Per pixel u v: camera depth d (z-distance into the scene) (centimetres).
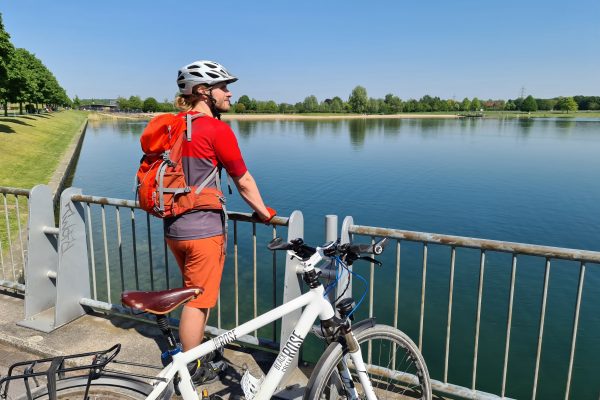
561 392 602
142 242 1155
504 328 795
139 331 361
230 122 13050
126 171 2948
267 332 680
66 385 189
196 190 227
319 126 10700
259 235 1350
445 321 817
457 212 1959
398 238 274
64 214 363
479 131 8638
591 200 2119
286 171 3228
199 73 232
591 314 858
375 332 228
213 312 804
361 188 2548
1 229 939
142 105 17900
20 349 345
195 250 232
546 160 3812
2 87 3378
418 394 281
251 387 214
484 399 270
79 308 384
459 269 1109
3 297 432
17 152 2553
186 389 188
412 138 6706
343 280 260
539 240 1540
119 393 186
